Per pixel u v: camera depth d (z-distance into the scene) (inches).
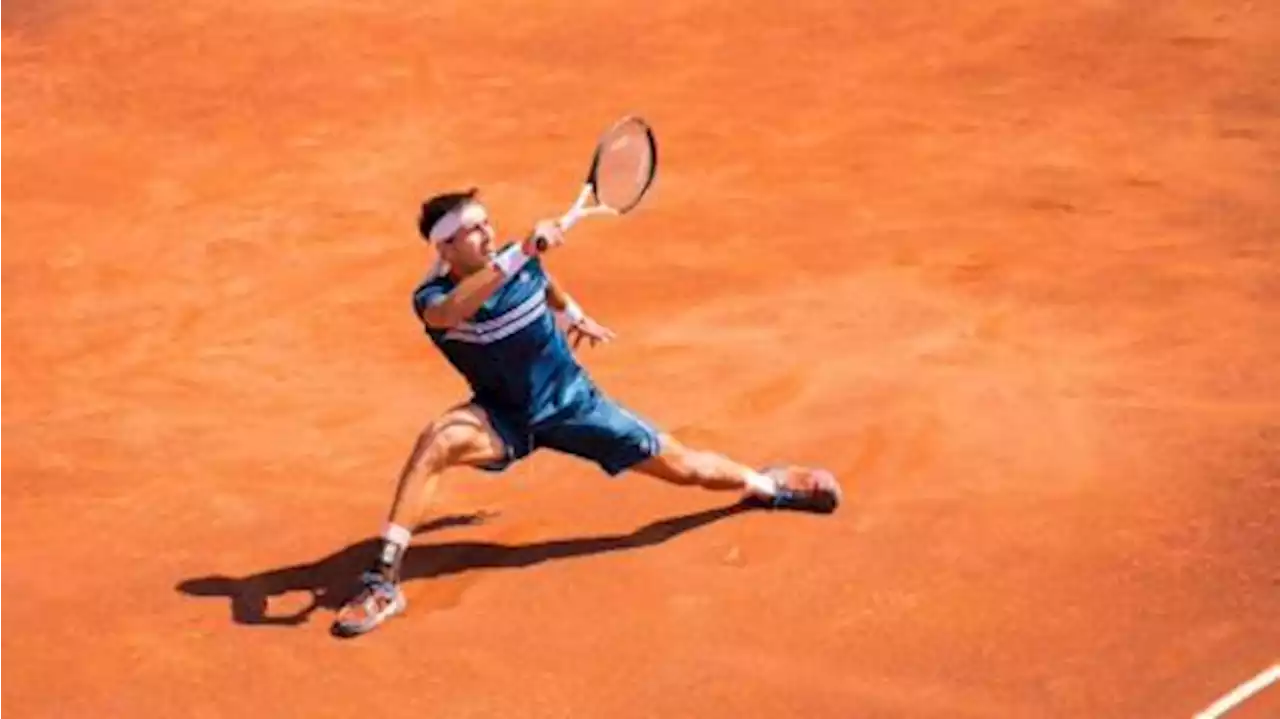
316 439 1446.9
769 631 1071.6
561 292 1151.6
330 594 1163.9
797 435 1357.0
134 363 1667.1
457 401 1515.7
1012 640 1043.9
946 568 1129.4
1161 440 1301.7
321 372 1611.7
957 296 1664.6
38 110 2454.5
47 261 1951.3
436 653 1074.1
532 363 1106.7
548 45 2578.7
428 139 2278.5
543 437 1139.3
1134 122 2161.7
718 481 1189.1
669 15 2659.9
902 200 1957.4
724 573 1143.0
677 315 1672.0
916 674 1016.9
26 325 1777.8
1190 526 1165.1
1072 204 1910.7
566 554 1187.3
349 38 2645.2
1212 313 1577.3
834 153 2123.5
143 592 1179.9
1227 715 958.4
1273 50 2358.5
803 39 2527.1
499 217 2007.9
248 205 2091.5
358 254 1921.8
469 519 1254.9
